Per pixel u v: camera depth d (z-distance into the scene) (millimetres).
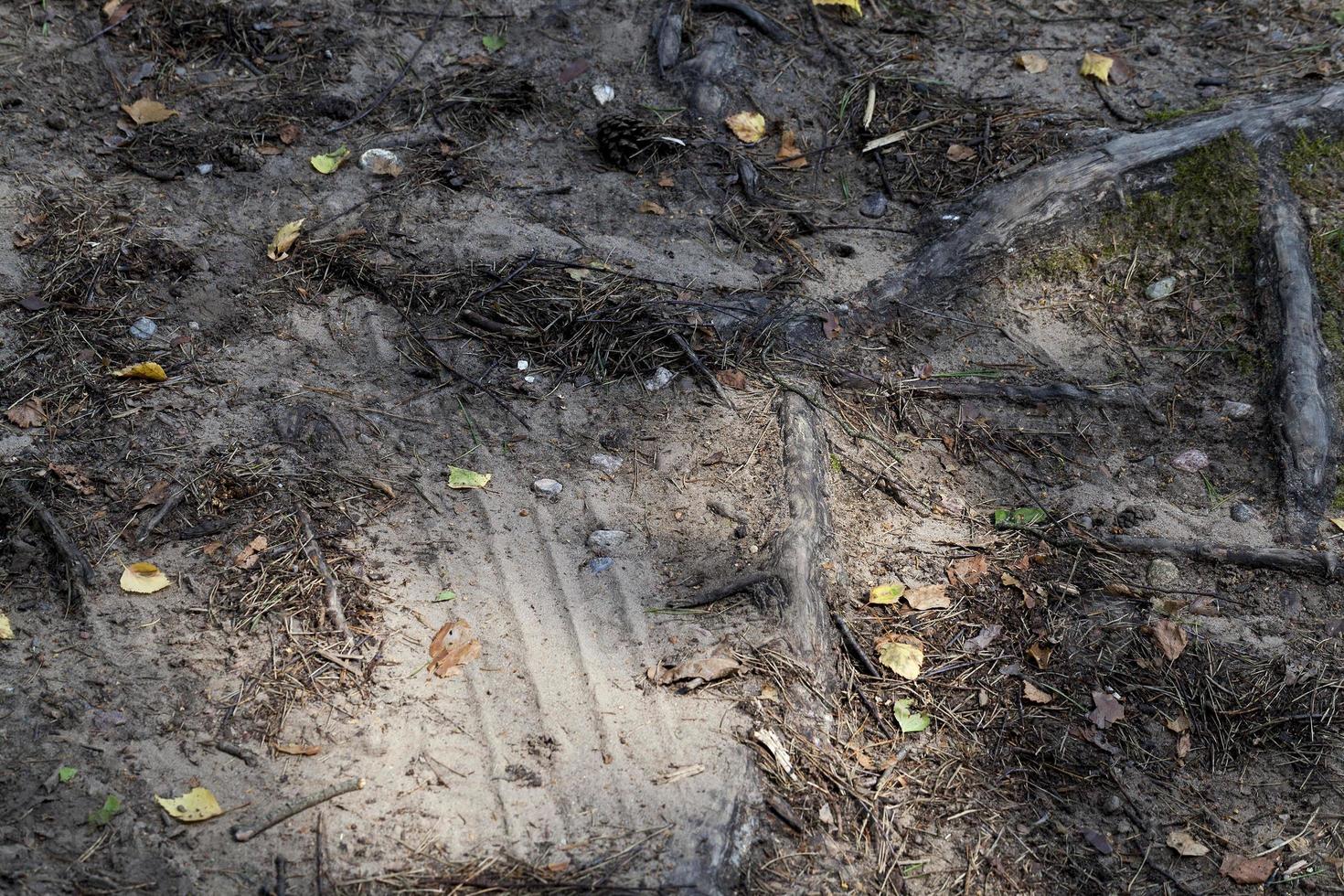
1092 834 2041
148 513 2123
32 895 1907
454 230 2383
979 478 2262
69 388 2197
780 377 2289
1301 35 2609
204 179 2406
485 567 2123
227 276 2316
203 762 1984
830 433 2262
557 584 2115
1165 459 2289
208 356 2250
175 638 2053
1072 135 2492
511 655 2064
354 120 2482
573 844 1958
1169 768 2082
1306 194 2420
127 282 2287
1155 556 2211
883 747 2064
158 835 1945
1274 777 2082
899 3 2656
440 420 2234
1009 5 2664
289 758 1992
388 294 2320
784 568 2121
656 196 2451
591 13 2611
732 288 2365
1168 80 2561
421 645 2066
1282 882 2023
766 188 2475
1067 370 2344
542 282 2344
